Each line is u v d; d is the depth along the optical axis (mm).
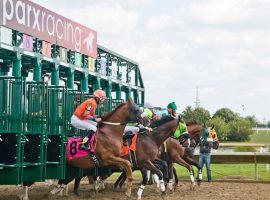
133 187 13844
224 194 12430
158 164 11891
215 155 17203
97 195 11867
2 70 22234
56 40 22203
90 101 10180
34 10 20031
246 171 19578
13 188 13734
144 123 10219
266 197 11828
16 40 19188
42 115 9805
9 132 8711
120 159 10195
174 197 11773
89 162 10320
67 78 24703
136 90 37062
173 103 12344
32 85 9852
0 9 17578
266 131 85250
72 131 11297
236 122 54219
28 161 9188
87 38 25734
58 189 10977
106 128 10266
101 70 29266
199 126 14039
